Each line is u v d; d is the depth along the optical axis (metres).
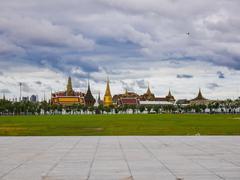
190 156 27.30
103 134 54.81
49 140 42.12
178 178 18.84
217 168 21.80
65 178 18.98
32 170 21.42
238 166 22.48
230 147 33.44
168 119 126.69
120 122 99.75
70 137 46.59
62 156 27.62
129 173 20.36
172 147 33.66
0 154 29.05
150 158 26.31
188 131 60.62
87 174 20.11
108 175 19.78
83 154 28.78
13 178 19.03
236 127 72.12
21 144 37.41
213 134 53.47
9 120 119.31
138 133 56.53
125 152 29.95
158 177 19.16
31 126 78.94
